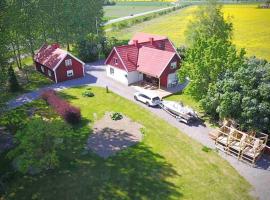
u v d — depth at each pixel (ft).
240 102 106.11
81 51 215.10
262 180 90.38
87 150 104.73
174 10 517.14
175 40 288.10
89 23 249.14
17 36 187.83
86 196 83.56
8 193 85.10
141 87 164.66
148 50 169.89
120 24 373.81
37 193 84.94
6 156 99.71
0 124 123.13
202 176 91.91
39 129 87.45
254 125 103.30
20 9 179.01
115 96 152.76
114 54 171.12
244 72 107.34
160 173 93.04
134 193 84.48
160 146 107.86
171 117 130.52
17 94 156.56
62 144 103.86
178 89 161.27
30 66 205.98
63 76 176.45
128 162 98.22
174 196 83.41
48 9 212.43
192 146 107.86
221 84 113.39
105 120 127.13
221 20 189.57
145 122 125.80
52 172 93.66
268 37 286.25
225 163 98.53
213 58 122.52
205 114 131.85
